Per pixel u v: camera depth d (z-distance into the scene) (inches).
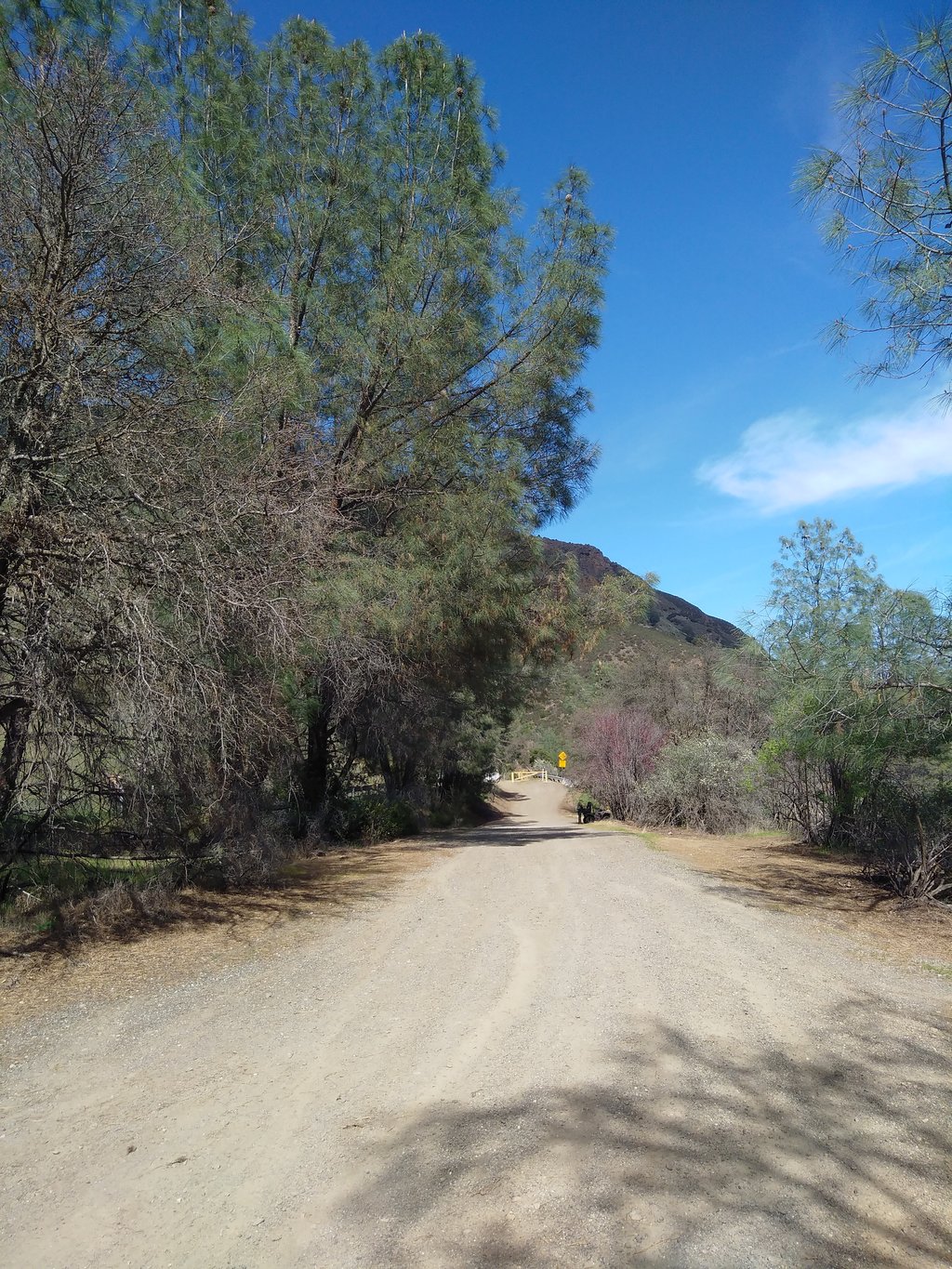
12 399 280.5
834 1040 196.2
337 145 553.3
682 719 1056.8
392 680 587.8
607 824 972.6
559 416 609.9
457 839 706.2
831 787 581.6
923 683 315.9
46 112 292.4
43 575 264.8
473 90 589.3
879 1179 134.6
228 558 306.7
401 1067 182.7
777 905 364.8
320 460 414.3
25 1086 174.7
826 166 283.9
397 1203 128.3
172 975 255.0
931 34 260.5
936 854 368.2
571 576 602.9
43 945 281.1
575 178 570.9
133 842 354.6
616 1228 120.7
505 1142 146.9
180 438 312.8
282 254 524.4
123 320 316.2
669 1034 200.4
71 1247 119.3
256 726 340.2
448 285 539.8
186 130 484.7
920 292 272.5
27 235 292.5
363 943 298.5
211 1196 131.6
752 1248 116.5
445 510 532.7
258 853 399.5
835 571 560.4
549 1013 217.2
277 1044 197.9
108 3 414.6
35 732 276.4
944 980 247.8
